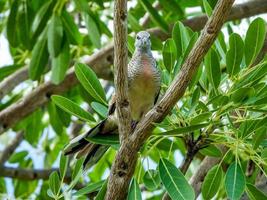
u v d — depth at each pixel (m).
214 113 9.19
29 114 14.34
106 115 9.77
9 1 15.32
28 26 13.56
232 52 9.31
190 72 8.24
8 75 14.32
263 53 11.17
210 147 10.27
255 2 13.88
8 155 16.11
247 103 8.87
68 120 14.58
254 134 9.15
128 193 8.98
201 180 11.19
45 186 15.30
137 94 10.58
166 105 8.40
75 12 15.08
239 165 9.02
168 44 10.01
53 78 13.27
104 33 14.21
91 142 9.87
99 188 9.71
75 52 15.13
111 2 14.93
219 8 7.96
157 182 9.38
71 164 13.91
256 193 9.20
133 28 13.36
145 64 10.56
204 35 8.09
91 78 9.66
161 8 15.16
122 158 8.67
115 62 8.24
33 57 13.30
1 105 15.18
